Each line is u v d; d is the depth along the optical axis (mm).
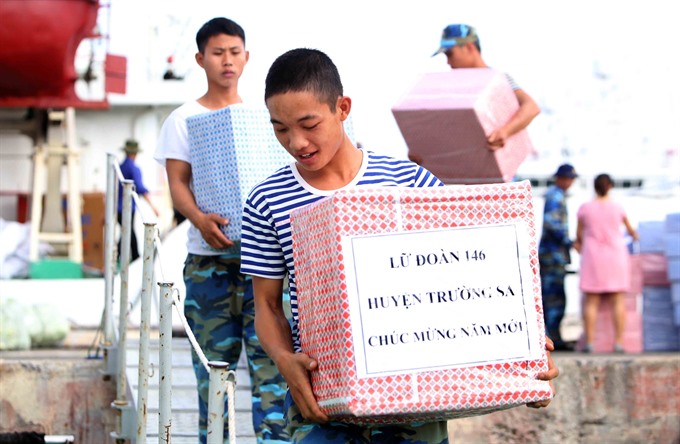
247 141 5465
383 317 3219
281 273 3646
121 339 6355
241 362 7625
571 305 13695
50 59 12406
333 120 3453
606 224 10141
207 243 5484
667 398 7652
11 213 15484
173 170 5746
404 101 6746
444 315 3252
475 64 7121
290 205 3557
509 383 3271
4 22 12156
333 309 3256
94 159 15922
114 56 13445
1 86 12742
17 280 11242
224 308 5547
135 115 15953
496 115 6734
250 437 6352
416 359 3225
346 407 3209
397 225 3238
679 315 9453
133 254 12375
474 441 7395
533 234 3328
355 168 3596
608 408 7586
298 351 3602
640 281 10219
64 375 6852
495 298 3287
